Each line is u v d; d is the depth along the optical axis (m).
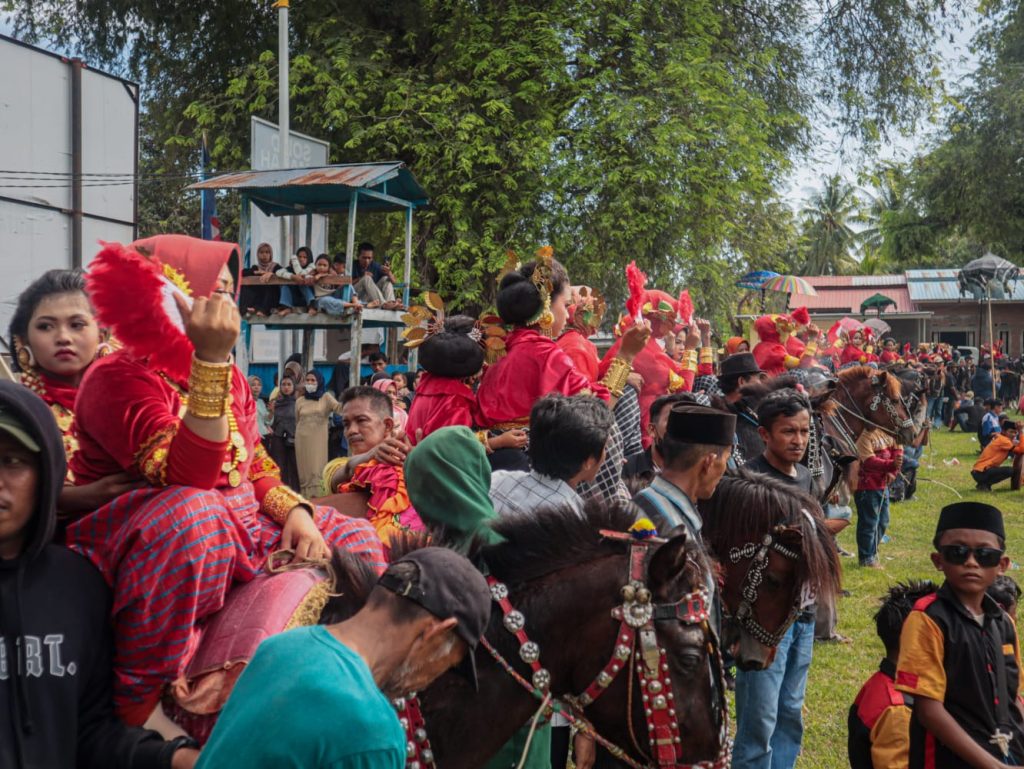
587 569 2.80
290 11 20.89
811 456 6.15
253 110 19.73
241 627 2.63
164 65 22.73
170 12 21.78
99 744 2.40
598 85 19.27
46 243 13.23
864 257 61.94
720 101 19.73
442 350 5.10
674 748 2.66
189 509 2.49
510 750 3.37
